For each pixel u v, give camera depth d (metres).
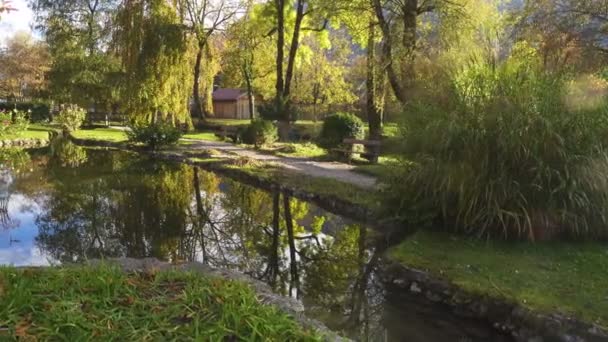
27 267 3.06
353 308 4.10
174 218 7.35
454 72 5.85
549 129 4.74
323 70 28.98
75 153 14.98
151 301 2.59
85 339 2.13
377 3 12.50
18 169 11.77
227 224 7.05
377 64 12.77
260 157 12.80
